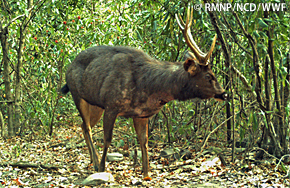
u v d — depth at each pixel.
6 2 6.73
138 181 4.25
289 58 4.54
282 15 4.59
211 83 3.96
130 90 4.40
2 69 7.57
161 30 5.66
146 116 4.55
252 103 4.92
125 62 4.53
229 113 5.98
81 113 5.25
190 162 4.99
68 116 8.65
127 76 4.43
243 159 4.77
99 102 4.72
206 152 5.52
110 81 4.49
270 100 4.73
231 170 4.57
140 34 5.84
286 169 4.36
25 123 6.91
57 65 7.64
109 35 6.42
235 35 4.79
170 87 4.18
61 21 6.80
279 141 4.91
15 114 6.95
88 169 4.96
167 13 5.14
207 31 5.12
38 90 6.91
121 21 6.09
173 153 5.17
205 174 4.52
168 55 5.56
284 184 3.90
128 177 4.49
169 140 6.00
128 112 4.52
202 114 6.47
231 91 4.78
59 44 6.64
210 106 5.85
